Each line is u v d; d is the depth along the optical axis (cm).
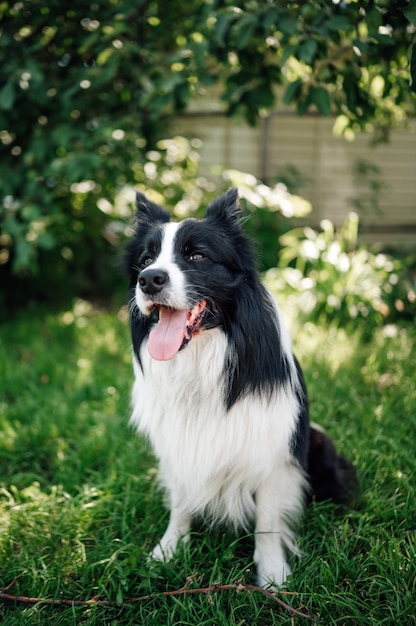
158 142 536
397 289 510
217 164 809
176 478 244
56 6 403
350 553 241
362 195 802
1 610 214
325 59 322
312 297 506
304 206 556
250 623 210
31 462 329
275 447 229
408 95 377
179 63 382
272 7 301
